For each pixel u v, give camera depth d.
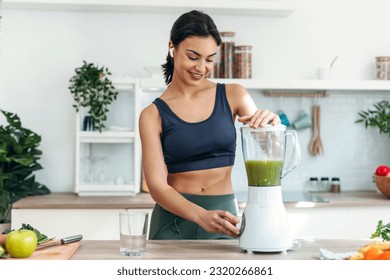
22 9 4.73
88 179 4.61
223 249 2.17
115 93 4.48
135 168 4.52
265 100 4.88
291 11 4.65
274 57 4.88
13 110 4.75
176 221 2.57
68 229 4.10
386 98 5.00
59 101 4.77
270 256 2.04
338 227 4.20
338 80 4.59
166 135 2.58
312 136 4.93
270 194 2.09
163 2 4.52
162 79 4.47
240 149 4.84
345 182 4.97
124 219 2.05
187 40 2.41
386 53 4.96
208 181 2.61
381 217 4.22
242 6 4.57
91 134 4.49
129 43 4.80
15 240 1.98
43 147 4.77
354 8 4.93
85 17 4.78
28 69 4.75
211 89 2.66
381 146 5.00
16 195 4.41
